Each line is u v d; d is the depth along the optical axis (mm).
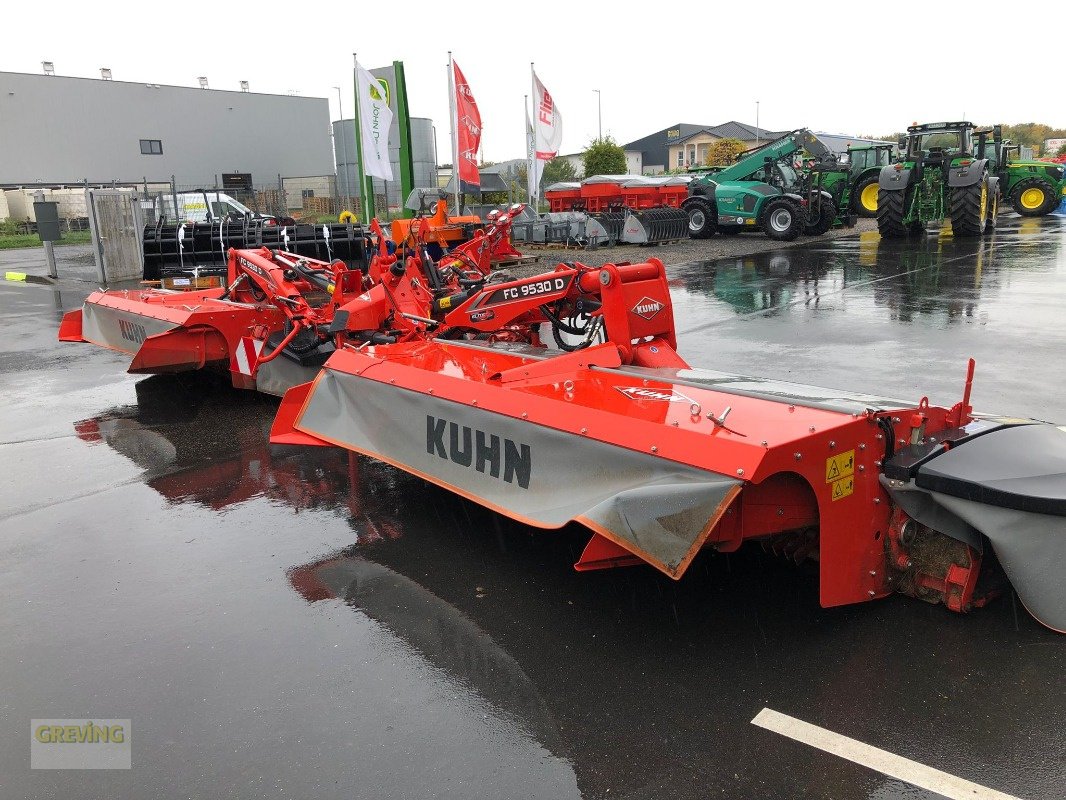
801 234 22000
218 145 44875
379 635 3441
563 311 5652
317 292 7809
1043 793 2406
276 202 39875
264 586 3916
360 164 21375
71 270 20422
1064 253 15930
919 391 6730
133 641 3463
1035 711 2773
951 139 19891
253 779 2619
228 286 8008
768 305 11242
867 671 3025
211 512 4879
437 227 11242
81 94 40188
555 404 3684
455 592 3797
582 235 19547
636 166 80375
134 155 42188
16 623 3643
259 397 7594
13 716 2990
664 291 4883
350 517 4746
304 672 3188
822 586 3133
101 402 7535
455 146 19062
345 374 5000
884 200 18969
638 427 3291
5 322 12406
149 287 12836
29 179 39500
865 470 3188
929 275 13492
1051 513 2924
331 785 2576
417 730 2818
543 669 3145
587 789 2510
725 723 2777
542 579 3900
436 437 4344
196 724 2902
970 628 3285
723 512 2795
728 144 56312
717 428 3104
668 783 2518
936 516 3293
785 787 2479
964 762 2545
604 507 3105
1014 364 7523
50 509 4980
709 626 3395
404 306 6156
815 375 7359
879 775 2508
